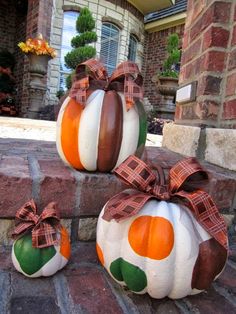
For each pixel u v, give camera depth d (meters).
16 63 7.53
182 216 0.70
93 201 0.95
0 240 0.90
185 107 1.63
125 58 7.72
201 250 0.69
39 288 0.75
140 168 0.75
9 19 7.70
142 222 0.69
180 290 0.70
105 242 0.74
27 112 6.10
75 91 0.92
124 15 7.52
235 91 1.25
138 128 0.94
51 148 1.47
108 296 0.74
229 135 1.18
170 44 6.60
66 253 0.81
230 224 1.09
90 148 0.91
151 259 0.68
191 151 1.41
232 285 0.82
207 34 1.38
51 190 0.90
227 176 1.08
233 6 1.33
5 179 0.86
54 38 6.70
